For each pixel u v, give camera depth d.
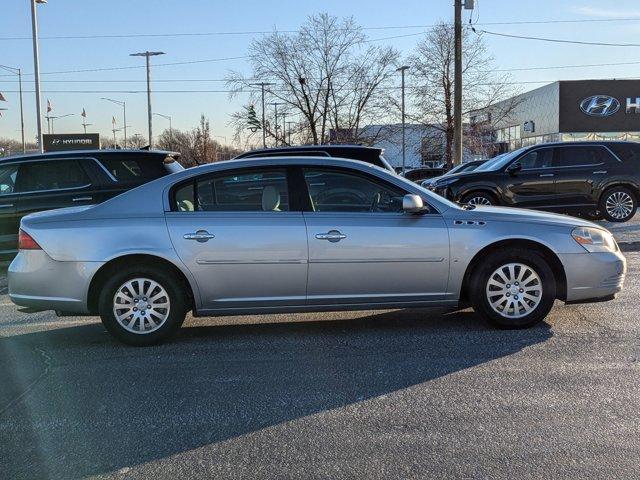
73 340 6.03
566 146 13.47
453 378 4.74
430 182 15.34
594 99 44.75
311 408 4.25
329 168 5.83
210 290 5.62
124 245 5.54
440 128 41.38
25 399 4.51
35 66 26.75
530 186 13.29
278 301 5.69
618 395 4.33
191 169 5.85
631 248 10.82
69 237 5.57
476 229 5.78
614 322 6.17
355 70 38.66
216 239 5.57
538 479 3.25
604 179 13.31
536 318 5.93
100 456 3.63
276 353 5.47
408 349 5.48
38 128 27.05
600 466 3.37
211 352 5.54
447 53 39.91
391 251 5.67
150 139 48.66
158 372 5.04
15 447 3.76
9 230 9.56
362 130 39.75
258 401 4.40
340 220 5.68
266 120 41.56
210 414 4.20
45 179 9.71
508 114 49.59
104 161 9.82
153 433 3.92
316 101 38.84
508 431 3.82
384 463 3.46
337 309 5.80
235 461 3.54
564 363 5.01
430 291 5.81
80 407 4.35
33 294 5.63
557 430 3.81
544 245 5.82
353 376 4.84
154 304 5.68
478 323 6.25
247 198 5.78
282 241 5.59
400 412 4.14
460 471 3.35
